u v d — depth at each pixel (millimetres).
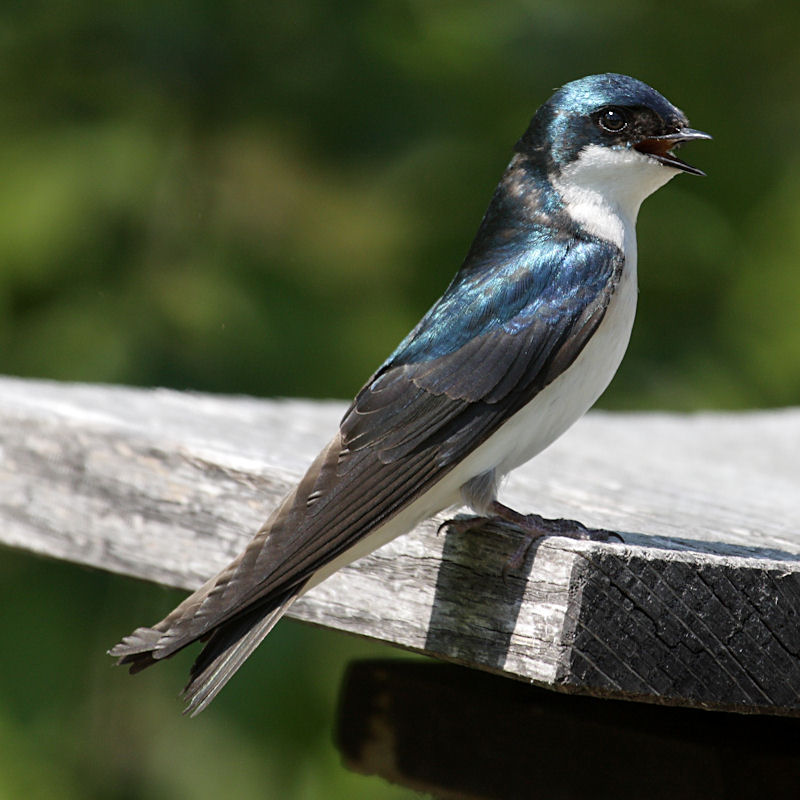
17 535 6609
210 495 5781
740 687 4227
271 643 9641
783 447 8430
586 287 4992
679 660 4176
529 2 12445
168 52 11406
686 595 4176
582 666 4125
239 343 11109
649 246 12156
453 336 4922
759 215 12328
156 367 10914
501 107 12086
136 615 9992
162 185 11438
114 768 9750
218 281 11328
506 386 4828
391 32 11922
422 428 4742
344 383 11188
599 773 5281
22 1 11445
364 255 11820
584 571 4129
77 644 9898
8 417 6730
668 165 5246
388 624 4895
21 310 11195
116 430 6230
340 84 11719
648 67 12430
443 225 11867
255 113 11656
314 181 11859
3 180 11227
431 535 4770
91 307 11086
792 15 12961
